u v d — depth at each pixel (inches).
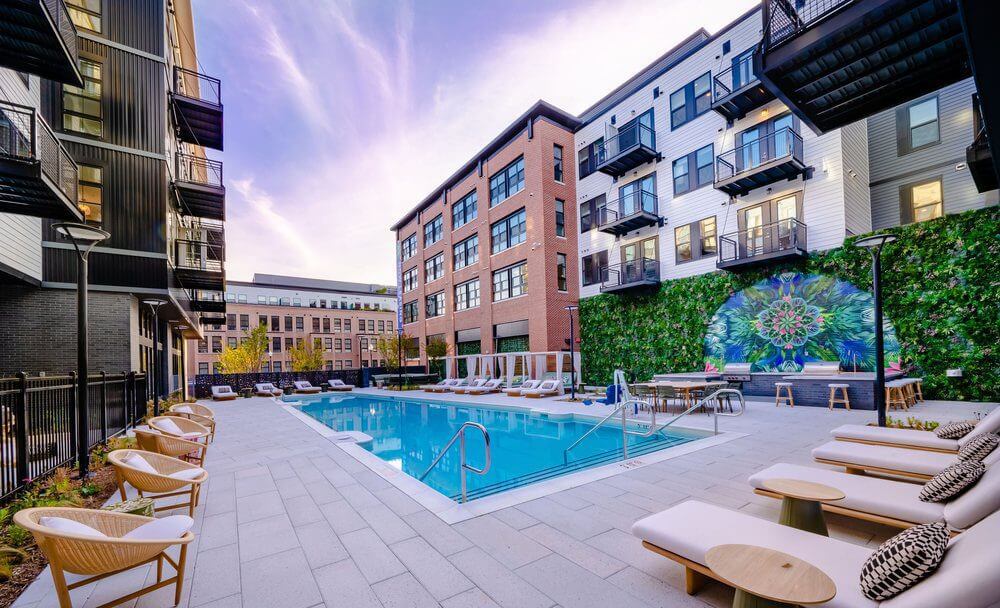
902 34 247.1
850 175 544.4
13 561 141.5
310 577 128.9
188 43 846.5
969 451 135.0
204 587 124.4
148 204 529.3
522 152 924.6
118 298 503.8
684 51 737.6
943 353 448.5
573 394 602.9
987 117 93.8
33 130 298.5
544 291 855.1
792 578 79.0
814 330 540.1
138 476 167.2
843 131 534.6
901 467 172.4
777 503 176.7
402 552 143.3
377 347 1279.5
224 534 162.6
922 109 548.7
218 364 1528.1
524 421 488.7
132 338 512.7
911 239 470.0
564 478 214.5
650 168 759.7
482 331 1032.2
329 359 2190.0
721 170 646.5
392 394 885.8
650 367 737.0
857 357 504.1
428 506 185.8
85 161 495.8
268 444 346.3
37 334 462.3
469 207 1128.8
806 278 548.4
